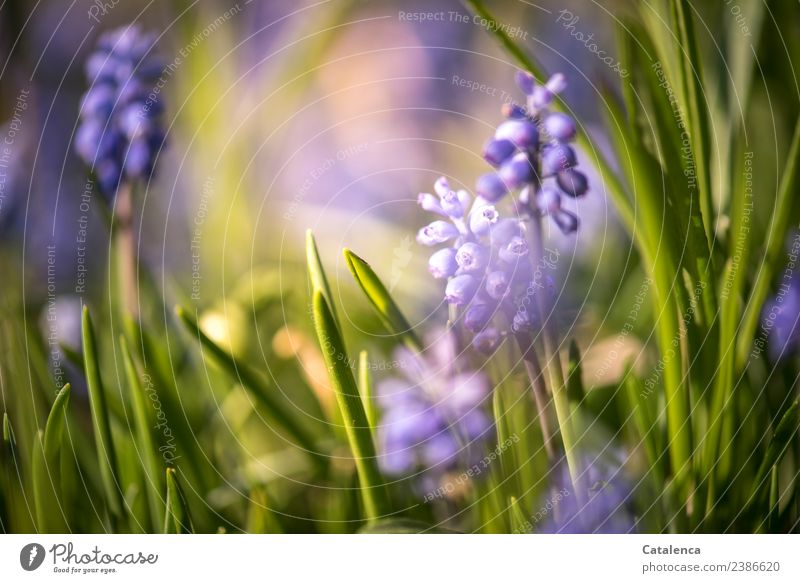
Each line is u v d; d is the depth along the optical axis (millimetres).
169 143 590
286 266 625
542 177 495
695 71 523
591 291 592
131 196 562
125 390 557
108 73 562
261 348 580
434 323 583
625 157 530
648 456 520
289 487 559
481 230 491
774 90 588
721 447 521
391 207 645
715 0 580
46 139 615
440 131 676
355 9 691
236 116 648
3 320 557
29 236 599
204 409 577
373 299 519
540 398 505
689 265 517
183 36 649
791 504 527
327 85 686
